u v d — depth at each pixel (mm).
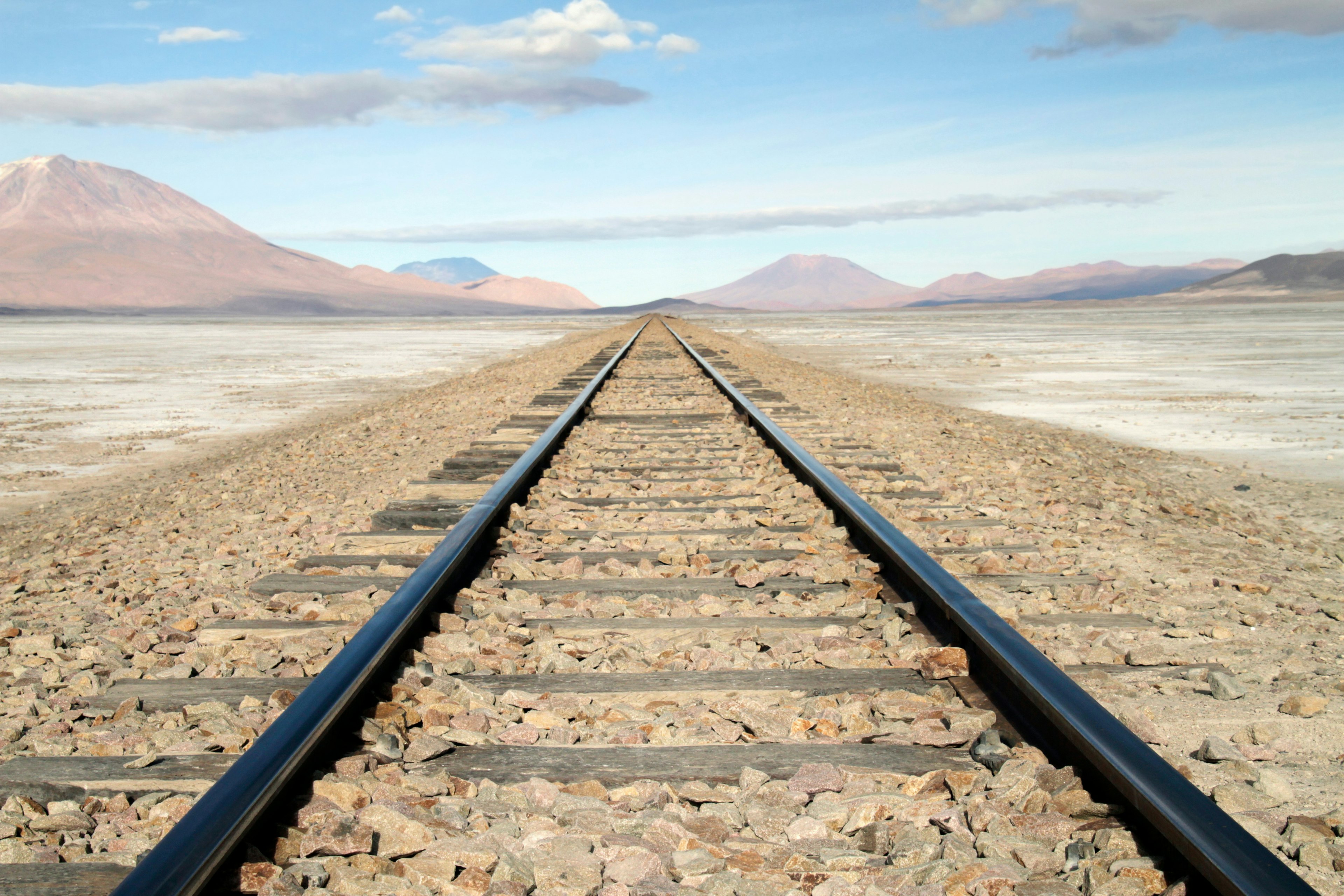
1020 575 4695
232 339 49531
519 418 10938
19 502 8547
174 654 3789
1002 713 2838
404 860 2105
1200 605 4422
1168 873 2014
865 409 12320
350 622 3998
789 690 3139
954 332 46125
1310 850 2252
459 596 4102
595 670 3463
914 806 2348
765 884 2047
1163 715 3188
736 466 7398
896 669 3277
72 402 17203
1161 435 11430
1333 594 4668
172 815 2379
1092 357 26109
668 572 4613
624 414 10562
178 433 13078
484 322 106688
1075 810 2254
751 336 42719
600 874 2092
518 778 2555
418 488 6680
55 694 3344
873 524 4551
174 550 5906
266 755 2250
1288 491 7906
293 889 1974
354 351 36062
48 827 2338
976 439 9836
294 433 12688
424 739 2682
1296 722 3102
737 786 2508
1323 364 22594
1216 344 31562
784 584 4391
